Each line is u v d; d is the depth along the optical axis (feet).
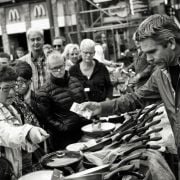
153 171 5.25
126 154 5.19
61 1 34.01
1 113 5.80
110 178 4.61
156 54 4.96
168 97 5.43
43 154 6.97
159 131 5.90
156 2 20.11
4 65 5.90
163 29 4.78
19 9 39.06
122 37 28.07
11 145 5.30
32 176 5.17
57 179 4.93
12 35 40.60
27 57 12.13
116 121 8.53
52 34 35.81
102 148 5.74
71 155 5.86
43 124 9.06
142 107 6.35
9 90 5.86
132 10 22.62
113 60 27.96
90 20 30.48
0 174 5.51
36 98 9.02
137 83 10.43
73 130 9.11
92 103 6.61
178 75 5.29
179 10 17.56
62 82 9.34
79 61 13.46
